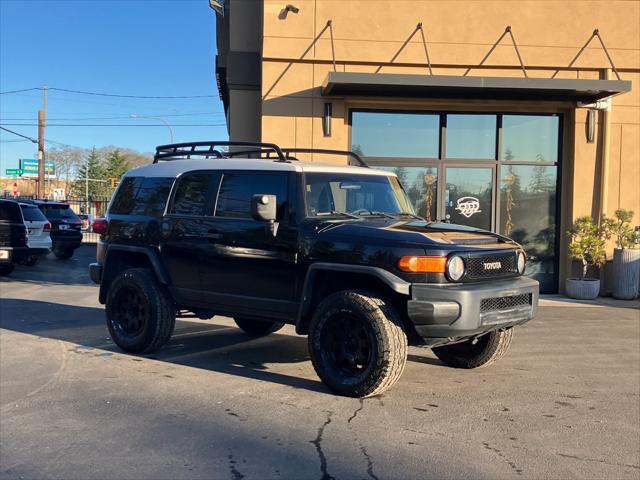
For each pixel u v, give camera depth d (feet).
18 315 29.89
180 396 16.96
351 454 13.00
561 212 40.86
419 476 11.97
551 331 27.78
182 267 20.39
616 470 12.37
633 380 19.43
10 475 11.84
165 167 21.97
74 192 295.89
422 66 39.45
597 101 39.22
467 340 18.15
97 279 23.02
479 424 14.99
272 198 17.30
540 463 12.67
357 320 16.39
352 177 19.72
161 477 11.81
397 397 17.10
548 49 39.50
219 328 27.55
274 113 38.88
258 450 13.19
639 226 38.52
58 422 14.83
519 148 41.01
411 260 15.74
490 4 39.29
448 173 40.86
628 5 39.55
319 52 38.70
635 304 36.37
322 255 17.17
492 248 17.08
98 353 21.93
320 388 17.83
